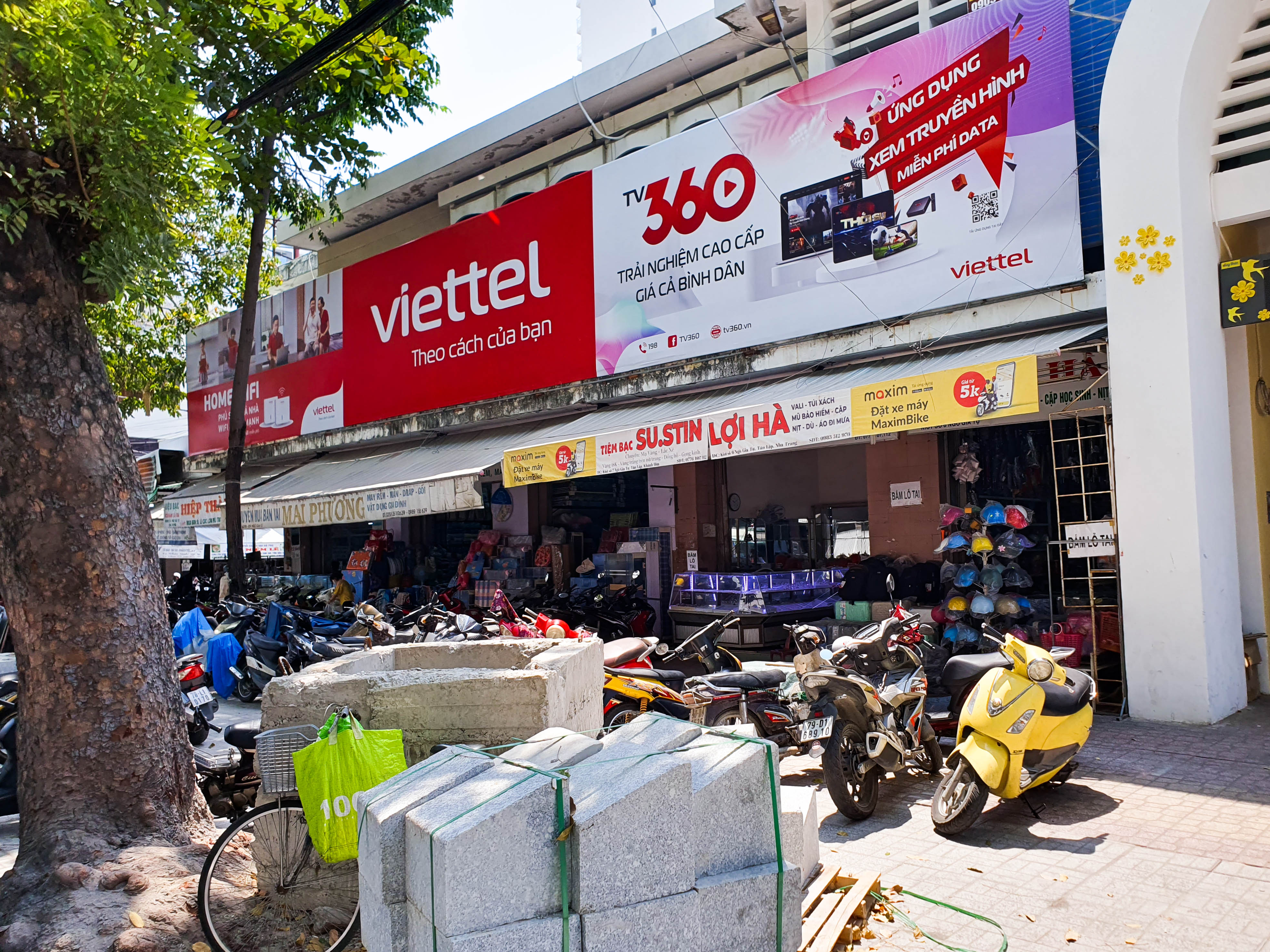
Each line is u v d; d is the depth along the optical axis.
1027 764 5.33
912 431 10.32
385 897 3.04
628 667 7.53
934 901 4.17
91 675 4.66
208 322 20.64
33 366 4.75
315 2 11.38
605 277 12.27
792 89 10.19
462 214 17.16
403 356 15.42
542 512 15.67
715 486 13.80
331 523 13.12
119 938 3.80
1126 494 7.64
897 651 6.07
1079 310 8.19
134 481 5.03
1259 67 7.76
